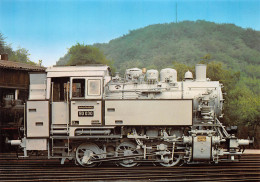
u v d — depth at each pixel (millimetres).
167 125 12555
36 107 12875
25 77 22875
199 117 12906
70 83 12938
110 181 10953
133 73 13695
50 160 15070
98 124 12625
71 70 13102
